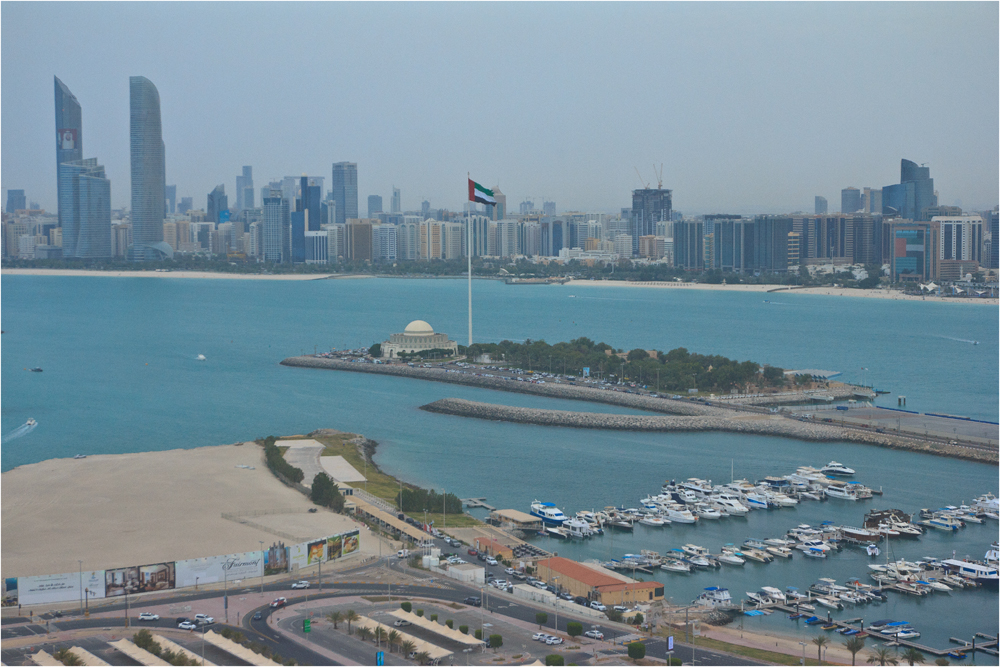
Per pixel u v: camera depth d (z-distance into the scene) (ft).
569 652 634.43
